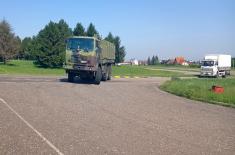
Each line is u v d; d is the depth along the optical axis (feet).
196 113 51.06
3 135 31.37
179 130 37.50
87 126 37.11
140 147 29.43
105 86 90.89
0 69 167.73
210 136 35.29
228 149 30.30
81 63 95.20
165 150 28.84
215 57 192.54
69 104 52.60
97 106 52.16
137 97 68.44
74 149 27.91
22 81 89.86
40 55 243.40
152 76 181.57
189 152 28.63
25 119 39.19
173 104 60.64
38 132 33.19
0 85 75.46
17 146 28.04
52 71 191.93
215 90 82.53
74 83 94.22
